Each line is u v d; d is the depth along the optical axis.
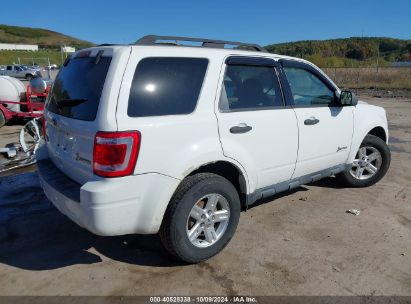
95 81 2.97
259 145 3.64
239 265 3.35
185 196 3.10
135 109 2.87
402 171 6.13
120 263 3.38
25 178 5.63
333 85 4.56
